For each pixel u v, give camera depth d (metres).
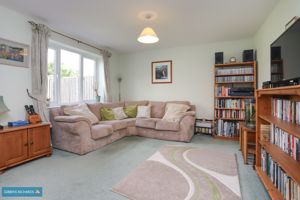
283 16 2.15
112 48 4.65
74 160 2.50
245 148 2.34
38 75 2.84
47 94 3.07
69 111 3.16
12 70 2.59
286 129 1.25
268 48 2.75
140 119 3.93
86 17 2.77
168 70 4.68
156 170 2.14
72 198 1.58
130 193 1.65
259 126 2.03
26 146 2.40
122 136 3.74
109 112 3.96
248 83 3.81
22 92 2.71
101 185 1.80
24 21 2.71
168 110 4.09
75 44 3.69
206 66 4.27
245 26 3.16
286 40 1.63
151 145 3.22
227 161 2.42
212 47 4.18
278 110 1.80
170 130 3.52
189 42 4.14
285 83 1.73
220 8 2.48
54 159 2.54
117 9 2.51
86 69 4.29
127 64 5.20
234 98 3.74
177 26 3.14
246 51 3.57
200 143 3.35
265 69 2.92
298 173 1.15
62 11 2.58
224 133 3.72
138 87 5.08
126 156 2.65
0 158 2.10
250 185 1.79
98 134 2.95
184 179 1.91
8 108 2.53
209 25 3.10
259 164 2.06
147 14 2.66
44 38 2.92
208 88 4.27
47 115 2.99
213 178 1.93
